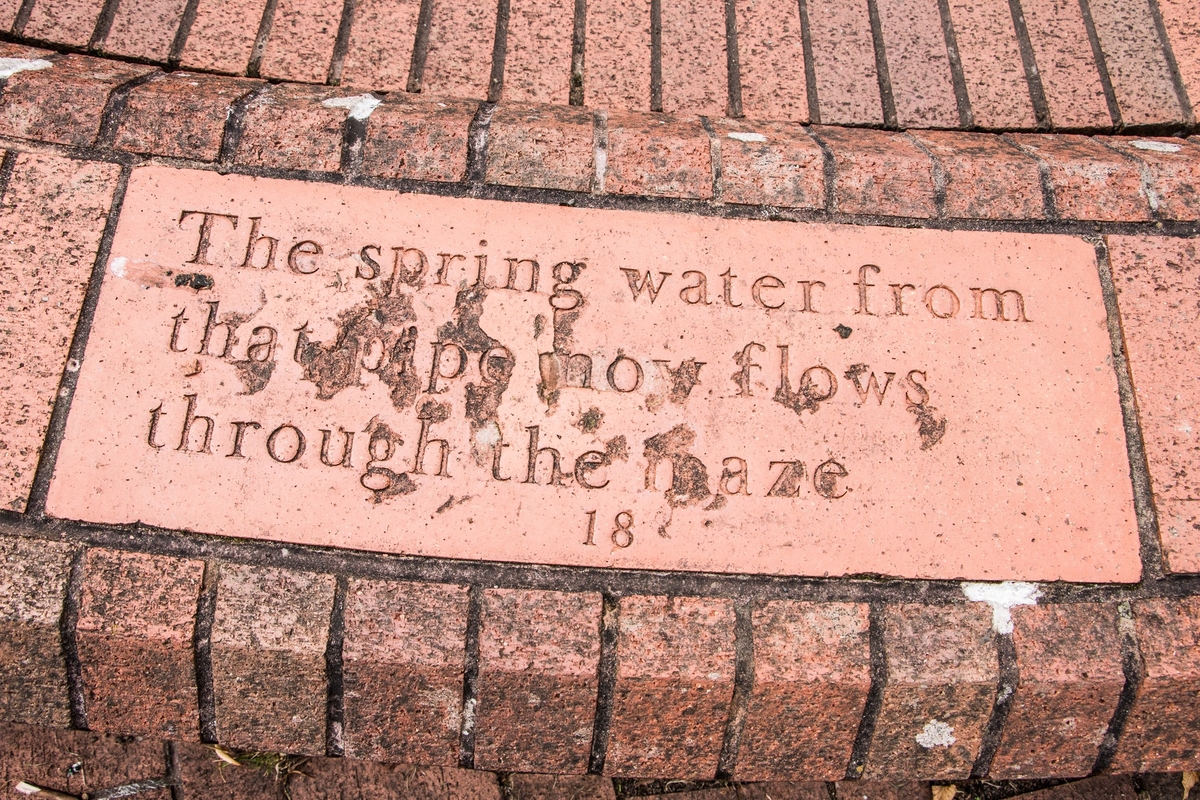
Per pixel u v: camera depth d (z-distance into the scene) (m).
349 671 0.98
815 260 1.04
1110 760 1.01
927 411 1.01
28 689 0.99
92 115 1.03
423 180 1.04
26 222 1.01
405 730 0.99
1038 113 1.14
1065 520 1.01
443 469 0.99
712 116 1.12
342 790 1.05
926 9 1.17
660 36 1.15
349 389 1.00
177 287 1.01
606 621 0.98
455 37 1.13
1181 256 1.05
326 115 1.04
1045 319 1.03
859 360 1.02
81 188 1.02
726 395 1.01
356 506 0.99
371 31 1.13
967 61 1.15
